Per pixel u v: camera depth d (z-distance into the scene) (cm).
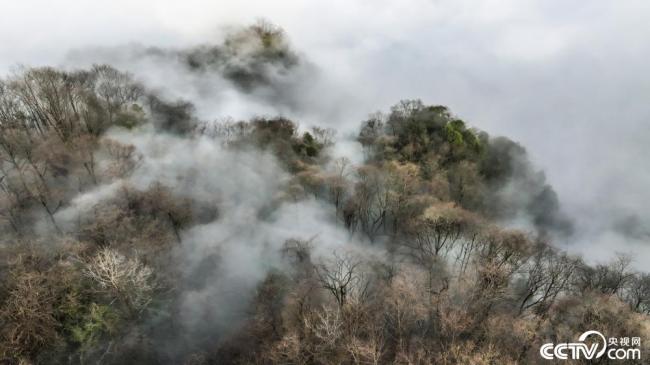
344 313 5862
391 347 5666
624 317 5825
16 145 8175
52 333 5353
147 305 6294
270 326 6325
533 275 6694
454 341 5619
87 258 6294
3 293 5591
